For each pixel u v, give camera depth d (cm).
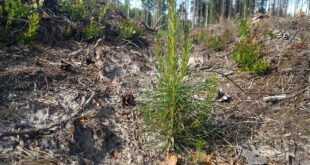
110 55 421
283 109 302
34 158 179
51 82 281
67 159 190
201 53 523
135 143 238
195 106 241
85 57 374
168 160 213
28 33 335
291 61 393
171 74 223
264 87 359
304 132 255
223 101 338
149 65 449
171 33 203
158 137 248
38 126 211
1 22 357
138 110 294
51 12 464
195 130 256
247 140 255
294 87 340
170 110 234
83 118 242
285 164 218
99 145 219
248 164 221
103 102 289
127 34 546
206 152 237
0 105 220
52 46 388
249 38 503
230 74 421
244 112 307
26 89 252
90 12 582
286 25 587
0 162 168
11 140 188
